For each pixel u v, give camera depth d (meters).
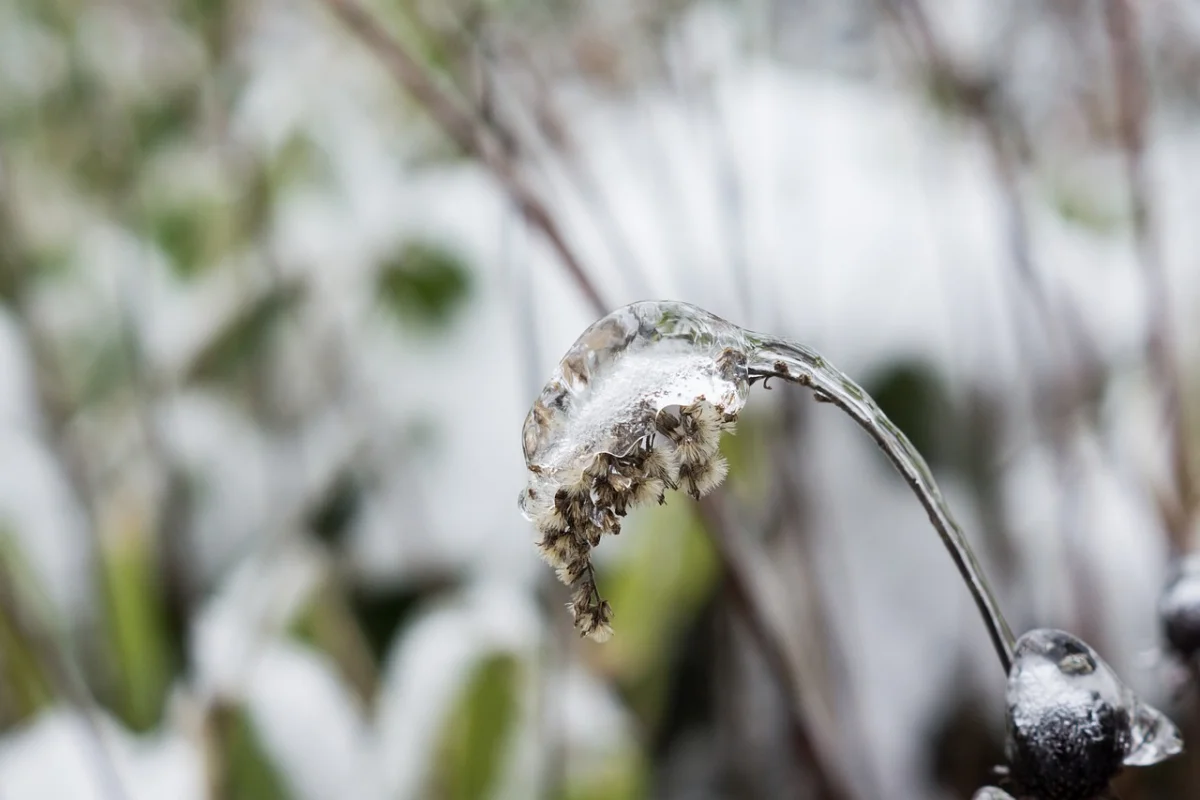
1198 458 0.85
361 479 1.17
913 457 0.43
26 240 1.27
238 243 1.28
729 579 0.67
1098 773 0.42
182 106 1.36
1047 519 1.00
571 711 0.89
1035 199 1.13
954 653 1.05
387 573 1.13
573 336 1.11
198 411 1.26
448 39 0.83
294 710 0.86
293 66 1.31
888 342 1.11
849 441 1.12
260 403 1.23
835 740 0.71
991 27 1.01
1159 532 0.83
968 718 1.04
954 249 1.10
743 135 1.16
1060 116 1.25
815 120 1.20
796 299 1.10
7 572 0.99
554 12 1.00
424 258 1.23
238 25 1.24
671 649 1.01
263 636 0.92
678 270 1.02
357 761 0.85
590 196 0.89
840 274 1.14
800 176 1.15
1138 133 0.84
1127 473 0.93
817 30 1.18
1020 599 0.98
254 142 1.24
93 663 1.02
